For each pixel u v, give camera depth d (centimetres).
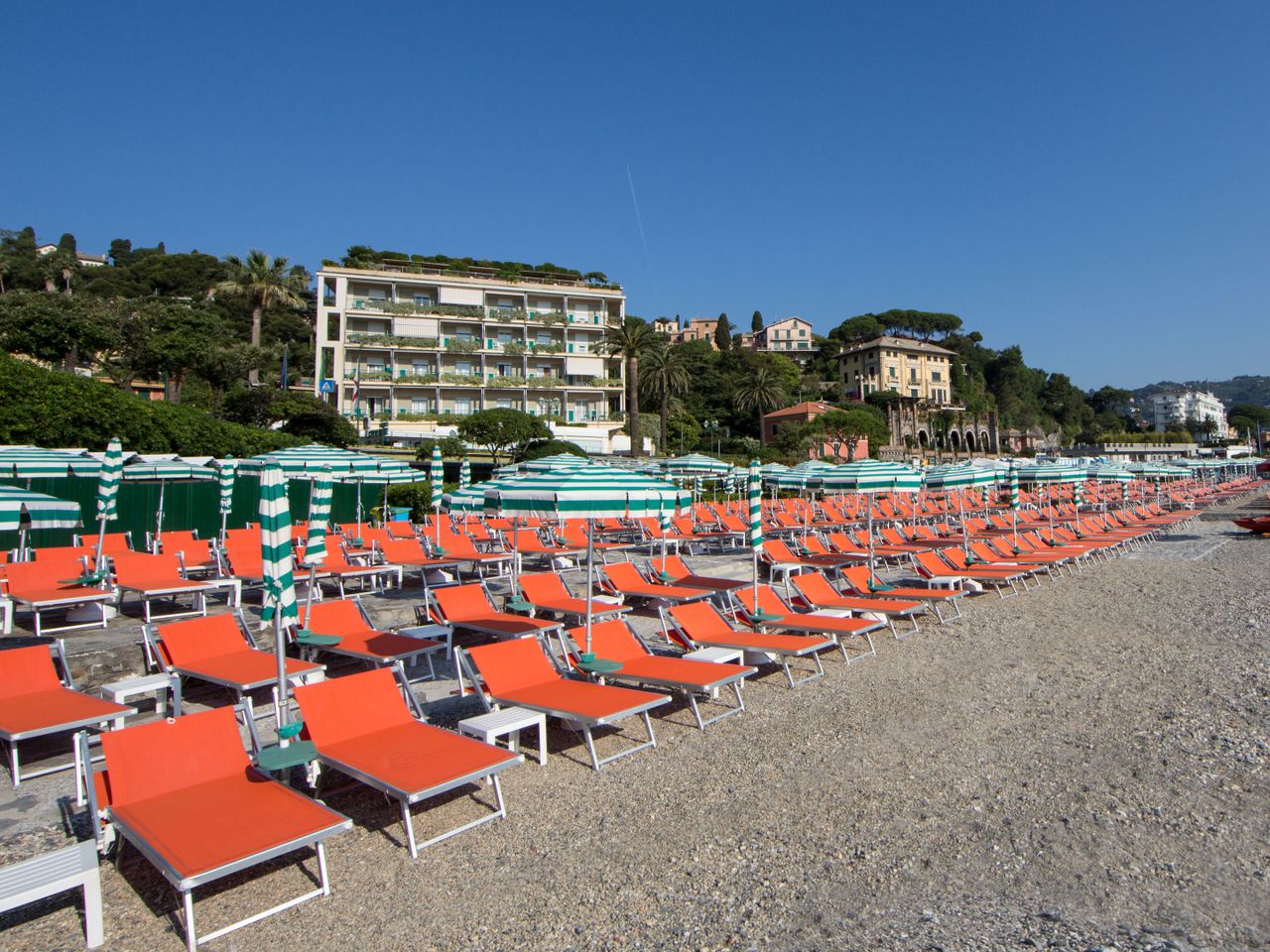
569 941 348
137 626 872
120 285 7512
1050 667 829
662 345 5662
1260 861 407
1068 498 3606
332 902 385
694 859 426
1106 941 329
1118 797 495
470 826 466
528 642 652
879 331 12006
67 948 348
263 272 4578
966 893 381
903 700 718
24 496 705
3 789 521
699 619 835
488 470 3859
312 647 745
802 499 2419
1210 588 1327
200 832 377
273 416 3541
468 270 5431
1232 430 16100
